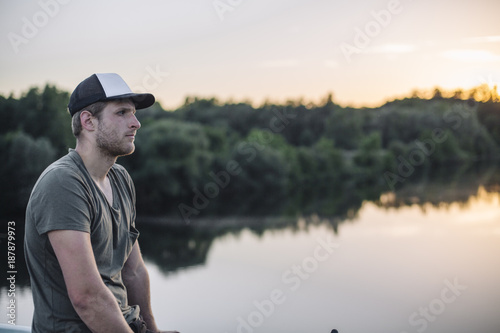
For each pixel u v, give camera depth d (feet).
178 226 89.81
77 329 4.55
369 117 146.20
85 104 4.69
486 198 97.81
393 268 58.39
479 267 55.06
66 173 4.40
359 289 51.83
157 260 69.56
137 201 98.73
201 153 105.50
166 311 48.91
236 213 99.96
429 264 58.39
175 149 100.78
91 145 4.77
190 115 132.57
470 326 37.65
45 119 65.77
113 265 4.88
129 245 5.12
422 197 104.53
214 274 62.28
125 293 5.05
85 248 4.31
